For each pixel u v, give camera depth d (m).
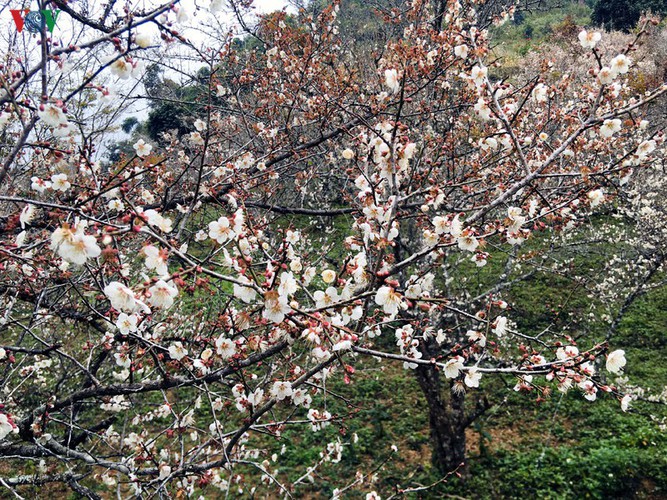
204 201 4.53
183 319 4.25
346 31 8.73
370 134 3.87
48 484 6.56
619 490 6.21
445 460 6.67
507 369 2.39
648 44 16.72
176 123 10.87
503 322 2.52
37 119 2.03
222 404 3.50
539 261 10.13
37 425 3.49
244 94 7.47
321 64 6.20
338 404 8.24
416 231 6.44
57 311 3.77
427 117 5.61
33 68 1.95
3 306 3.92
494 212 6.16
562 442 7.19
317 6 7.16
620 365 2.45
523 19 24.03
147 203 4.52
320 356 2.36
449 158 5.13
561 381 2.37
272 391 2.63
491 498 6.32
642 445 6.86
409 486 6.56
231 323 3.04
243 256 2.02
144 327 2.85
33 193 3.72
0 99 1.98
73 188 3.45
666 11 21.45
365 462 7.14
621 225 11.02
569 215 3.27
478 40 3.56
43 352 3.27
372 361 9.33
